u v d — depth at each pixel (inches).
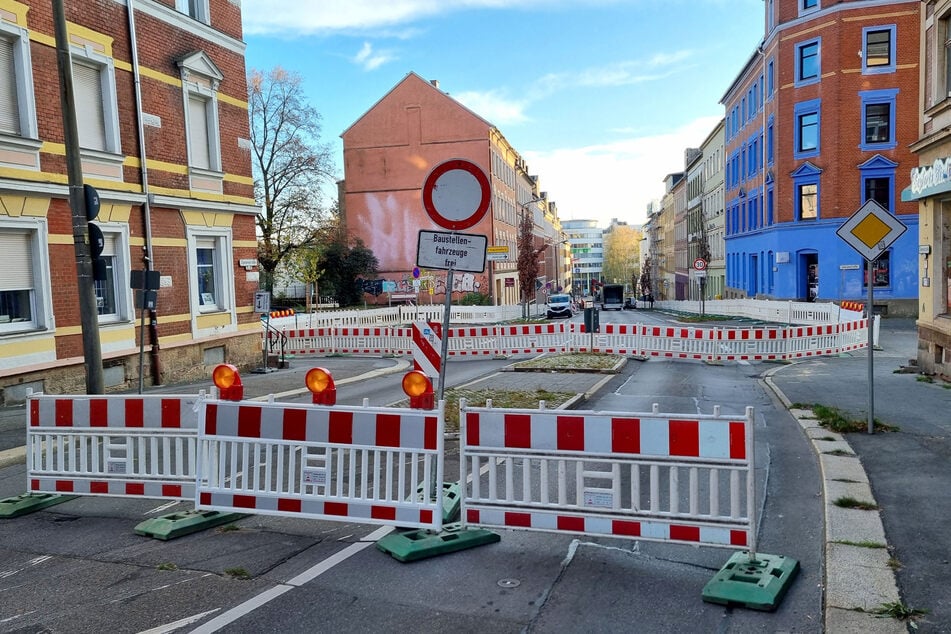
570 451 210.4
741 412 451.8
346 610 174.7
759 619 167.0
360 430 231.1
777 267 1540.4
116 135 617.3
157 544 228.5
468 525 222.1
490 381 624.7
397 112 2087.8
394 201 2094.0
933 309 565.6
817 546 213.5
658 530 202.4
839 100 1400.1
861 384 531.8
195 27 718.5
